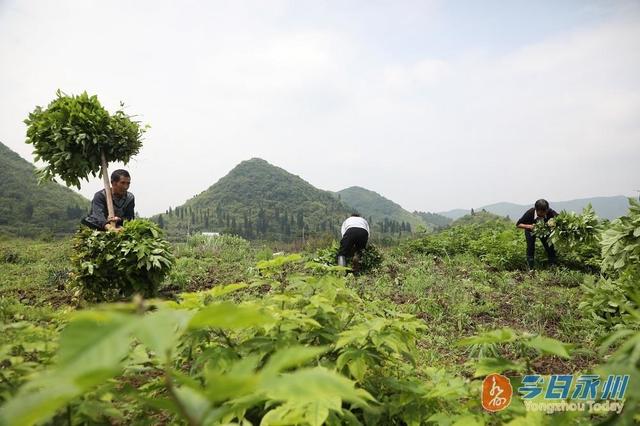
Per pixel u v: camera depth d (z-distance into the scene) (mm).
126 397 1909
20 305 4824
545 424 1401
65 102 5828
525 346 1590
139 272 5766
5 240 25188
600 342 1523
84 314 798
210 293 1738
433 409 1896
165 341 741
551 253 9711
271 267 2436
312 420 1302
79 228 5980
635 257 3967
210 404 816
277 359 828
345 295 2404
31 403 663
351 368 1772
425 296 6957
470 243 12461
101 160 6098
